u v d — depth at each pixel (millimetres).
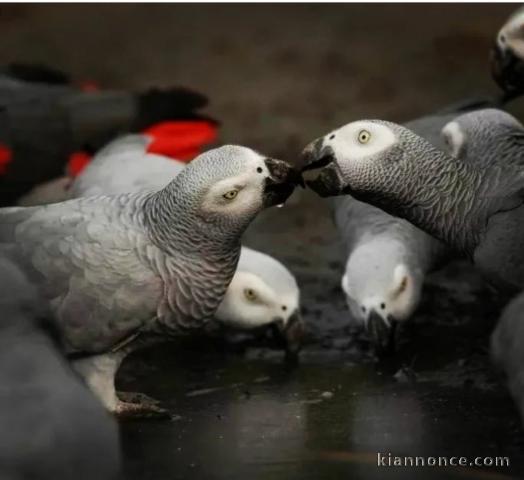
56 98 13453
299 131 16188
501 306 12180
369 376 10586
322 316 12008
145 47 19281
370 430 9344
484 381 10344
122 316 9070
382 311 10719
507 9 20281
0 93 13336
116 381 10594
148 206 9266
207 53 19031
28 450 6582
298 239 14070
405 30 19797
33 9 20953
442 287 12719
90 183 11883
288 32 19891
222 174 8875
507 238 9602
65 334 9031
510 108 16188
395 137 9672
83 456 6715
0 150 13000
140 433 9359
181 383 10539
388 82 17719
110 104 13414
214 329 11453
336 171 9742
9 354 7113
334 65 18484
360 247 11289
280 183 8977
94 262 9047
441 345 11234
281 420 9594
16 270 8086
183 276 9094
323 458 8805
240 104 17125
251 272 11102
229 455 8891
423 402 9930
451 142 11211
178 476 8531
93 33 19875
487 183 9906
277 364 10969
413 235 11398
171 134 13211
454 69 18031
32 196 13234
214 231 9008
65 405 6809
